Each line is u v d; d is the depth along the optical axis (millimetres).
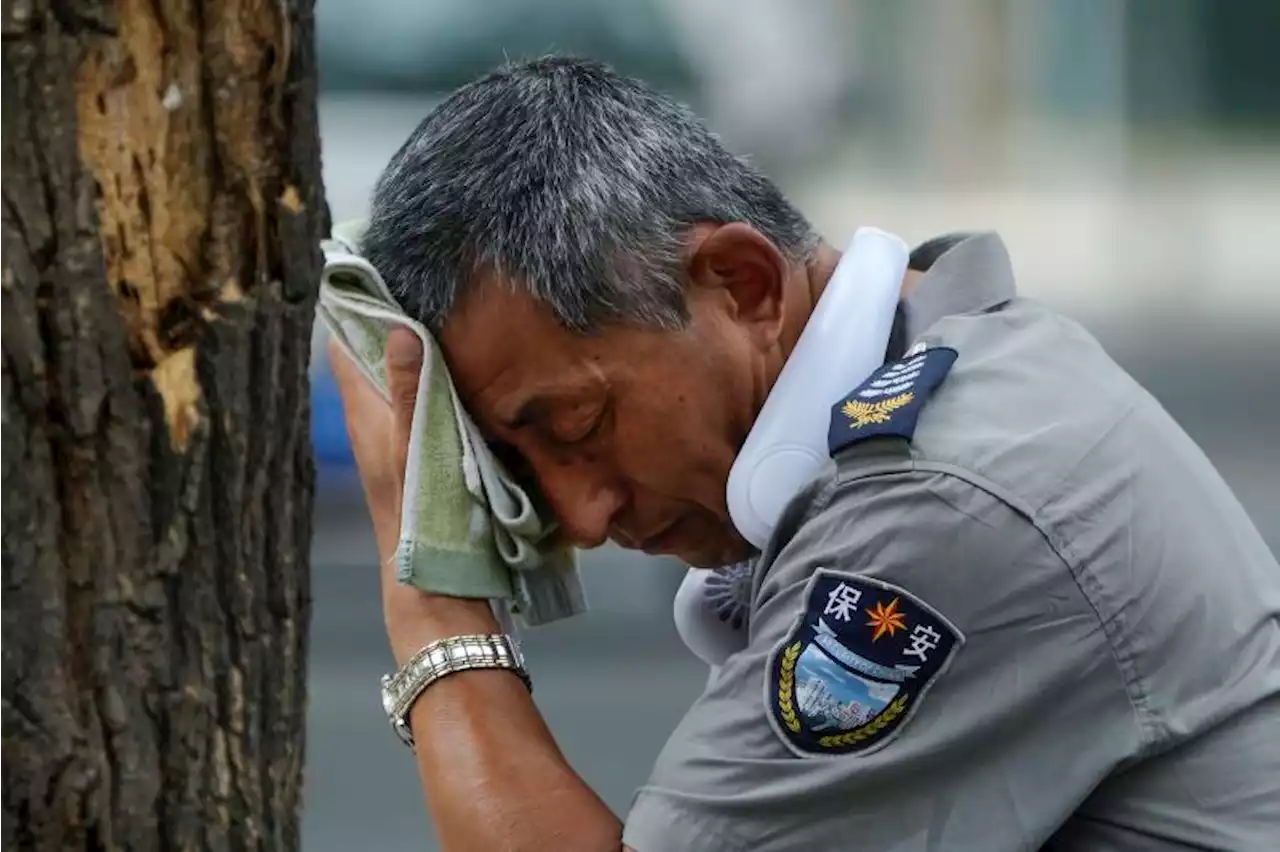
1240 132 28281
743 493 5477
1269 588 5395
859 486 5082
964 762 4969
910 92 24625
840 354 5531
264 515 5145
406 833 13781
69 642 4781
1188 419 23953
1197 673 5039
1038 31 26000
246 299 4945
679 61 20734
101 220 4691
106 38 4617
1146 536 5051
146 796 4918
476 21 20391
